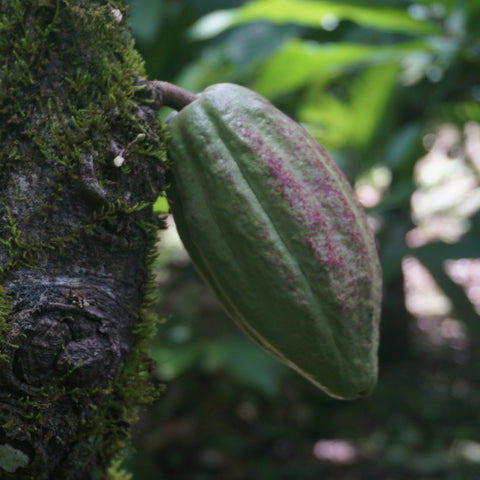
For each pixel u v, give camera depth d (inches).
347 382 28.5
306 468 80.2
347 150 79.6
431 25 55.6
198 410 92.0
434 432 89.4
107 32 27.9
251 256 28.4
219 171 28.6
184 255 98.9
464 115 81.3
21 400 27.1
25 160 27.5
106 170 27.7
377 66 69.2
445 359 119.0
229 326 87.5
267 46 56.2
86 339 27.3
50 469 27.6
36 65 27.7
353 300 28.4
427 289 157.8
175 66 74.1
